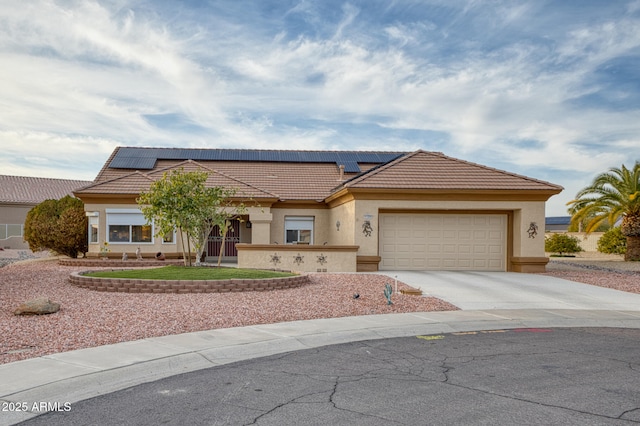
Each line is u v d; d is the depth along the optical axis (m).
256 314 11.07
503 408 5.62
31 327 9.27
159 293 13.68
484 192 20.75
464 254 21.88
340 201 23.72
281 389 6.31
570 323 11.05
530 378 6.81
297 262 20.44
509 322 10.98
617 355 8.13
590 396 6.06
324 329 9.85
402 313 11.72
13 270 19.86
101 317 10.28
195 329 9.65
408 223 21.81
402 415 5.40
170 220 16.69
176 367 7.32
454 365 7.48
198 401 5.86
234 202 24.72
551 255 38.78
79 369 6.91
